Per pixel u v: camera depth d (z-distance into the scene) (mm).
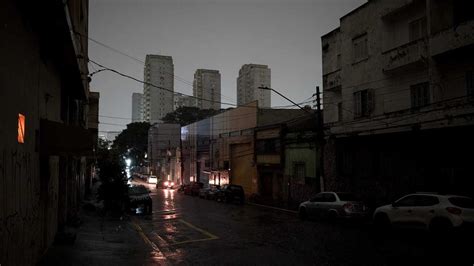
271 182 34406
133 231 16719
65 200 15766
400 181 19672
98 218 21234
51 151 9086
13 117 6375
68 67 12328
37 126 8594
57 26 8289
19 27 6711
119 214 23625
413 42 18453
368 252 11492
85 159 35750
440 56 17125
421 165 18406
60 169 14805
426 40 17812
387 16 20641
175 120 87250
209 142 50125
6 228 5914
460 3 16969
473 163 15883
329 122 26578
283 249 12336
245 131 39000
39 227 9406
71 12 9672
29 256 7871
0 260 5570
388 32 20844
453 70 17156
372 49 21531
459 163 16500
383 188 20844
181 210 27062
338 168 24641
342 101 23859
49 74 10406
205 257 11336
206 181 51312
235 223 19547
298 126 32969
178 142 83500
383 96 20797
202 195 40281
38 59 8555
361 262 10195
